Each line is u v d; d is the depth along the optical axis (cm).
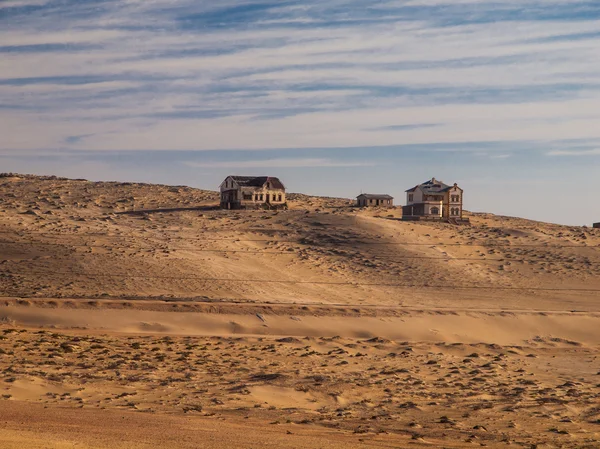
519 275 11350
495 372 5700
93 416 3033
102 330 6819
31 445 2002
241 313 7675
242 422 3347
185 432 2694
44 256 9944
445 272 11200
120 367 4778
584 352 7131
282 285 9919
